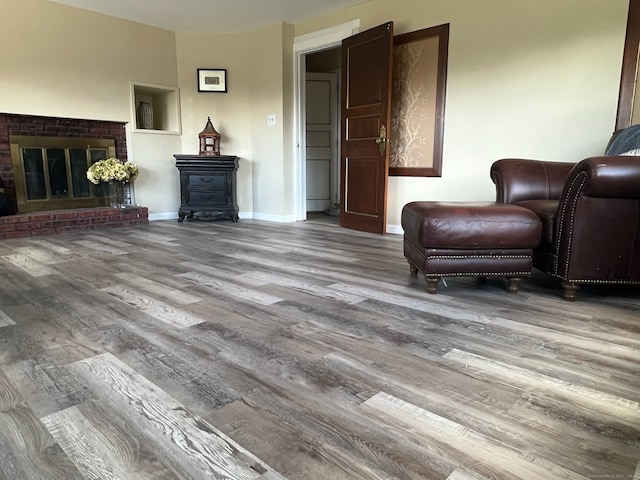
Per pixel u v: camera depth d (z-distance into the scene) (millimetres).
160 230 4379
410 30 3916
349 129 4402
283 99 4953
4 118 4016
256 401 1183
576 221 2008
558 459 954
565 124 3113
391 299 2092
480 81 3512
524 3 3205
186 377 1313
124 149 4898
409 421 1093
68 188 4523
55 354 1468
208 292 2201
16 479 887
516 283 2184
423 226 2092
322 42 4629
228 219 5254
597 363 1423
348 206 4531
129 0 4152
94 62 4508
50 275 2527
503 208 2135
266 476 897
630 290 2287
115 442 1004
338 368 1376
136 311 1906
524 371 1364
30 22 4043
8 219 3803
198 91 5230
